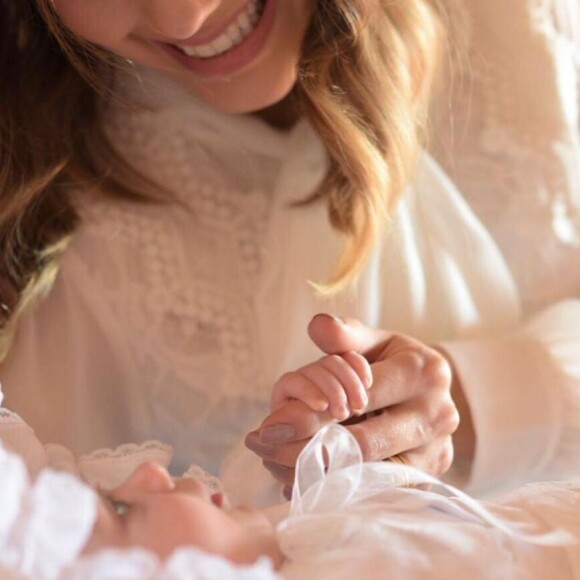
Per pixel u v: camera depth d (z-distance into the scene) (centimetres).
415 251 119
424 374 100
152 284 113
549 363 114
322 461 83
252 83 112
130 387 114
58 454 95
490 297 123
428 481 85
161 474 72
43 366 112
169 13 102
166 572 52
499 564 71
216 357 113
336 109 113
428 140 124
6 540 53
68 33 112
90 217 115
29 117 117
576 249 130
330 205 114
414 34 119
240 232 117
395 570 69
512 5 130
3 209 112
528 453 112
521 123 128
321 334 97
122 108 121
